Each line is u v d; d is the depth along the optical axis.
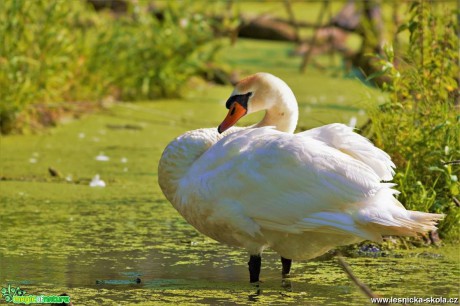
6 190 13.61
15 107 17.19
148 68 20.75
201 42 21.56
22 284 9.38
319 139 9.35
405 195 10.85
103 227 11.80
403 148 11.34
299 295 9.08
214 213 9.35
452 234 11.12
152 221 12.18
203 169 9.47
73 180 14.30
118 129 18.23
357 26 26.14
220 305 8.73
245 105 10.29
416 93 11.79
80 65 19.52
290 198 9.02
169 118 19.30
